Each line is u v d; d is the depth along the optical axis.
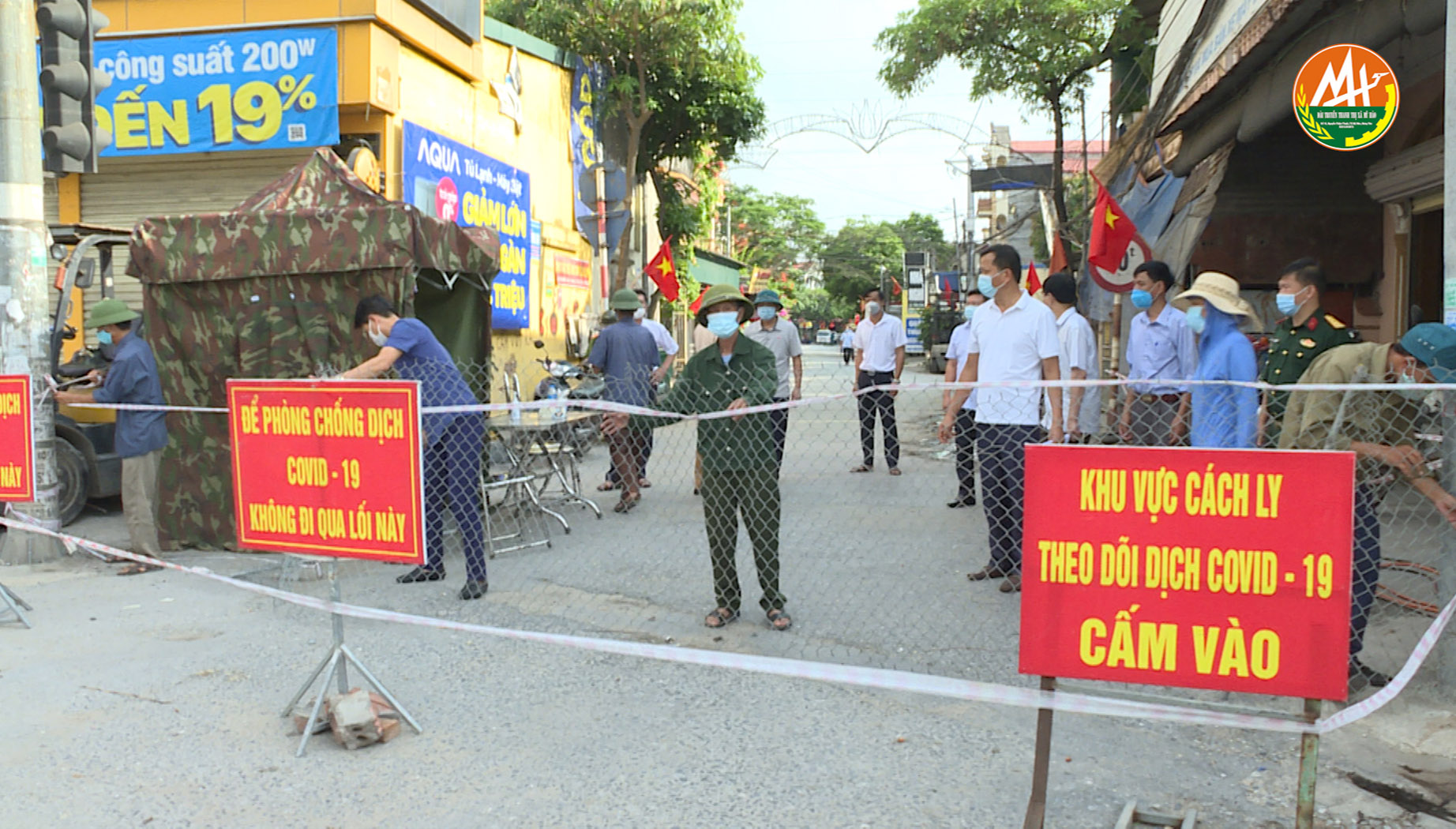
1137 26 17.03
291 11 10.62
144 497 6.84
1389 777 3.50
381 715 4.09
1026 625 3.02
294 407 4.11
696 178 23.27
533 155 15.55
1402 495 4.59
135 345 6.88
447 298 8.17
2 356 7.05
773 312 9.09
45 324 7.26
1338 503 2.73
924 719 4.09
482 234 7.86
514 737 3.99
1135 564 2.91
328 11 10.56
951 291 36.50
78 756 3.85
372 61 10.57
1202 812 3.30
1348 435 4.07
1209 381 4.44
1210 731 3.96
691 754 3.80
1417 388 3.60
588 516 8.48
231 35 10.67
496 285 13.70
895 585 6.04
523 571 6.63
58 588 6.30
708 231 23.31
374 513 3.97
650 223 21.89
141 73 10.84
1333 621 2.76
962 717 4.11
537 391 11.86
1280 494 2.78
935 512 8.23
